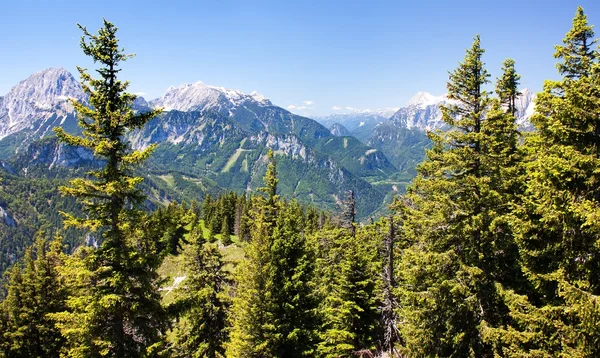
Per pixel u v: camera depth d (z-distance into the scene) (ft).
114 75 50.70
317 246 132.77
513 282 55.83
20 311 98.99
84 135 50.29
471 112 59.00
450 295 56.80
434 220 59.06
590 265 38.55
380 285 90.38
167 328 58.29
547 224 41.04
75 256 51.93
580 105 38.91
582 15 43.47
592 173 37.47
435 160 65.41
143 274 52.85
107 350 49.19
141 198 52.75
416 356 63.93
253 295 76.07
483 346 55.47
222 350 95.30
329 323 85.92
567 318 39.88
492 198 54.24
